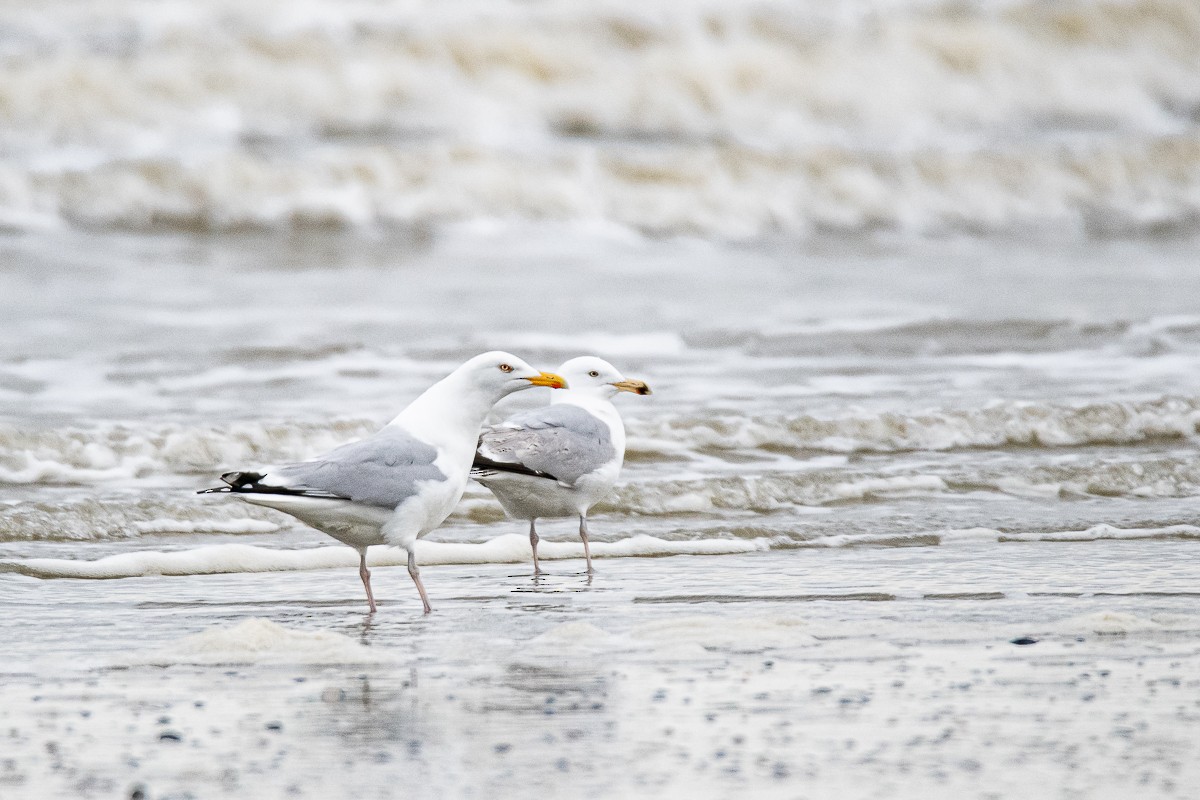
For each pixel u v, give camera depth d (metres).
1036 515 12.17
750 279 24.70
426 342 18.36
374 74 32.66
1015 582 9.79
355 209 28.66
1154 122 38.94
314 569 10.84
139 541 11.29
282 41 32.50
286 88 31.98
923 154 33.06
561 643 8.11
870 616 8.70
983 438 14.48
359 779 5.67
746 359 17.84
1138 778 5.64
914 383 16.56
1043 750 6.01
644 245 28.81
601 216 29.95
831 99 36.09
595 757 5.95
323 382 16.27
